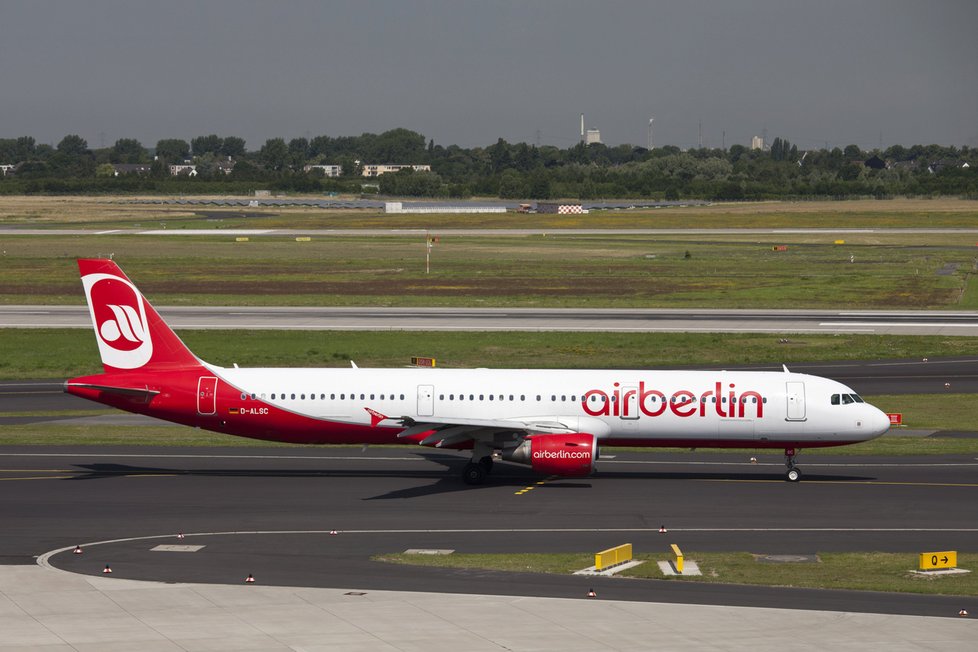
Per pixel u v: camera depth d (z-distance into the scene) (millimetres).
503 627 121625
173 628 121125
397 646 115375
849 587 139375
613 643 116375
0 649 113875
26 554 155625
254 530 171375
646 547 162250
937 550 161125
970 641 117250
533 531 171875
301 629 120812
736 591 137000
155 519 178375
